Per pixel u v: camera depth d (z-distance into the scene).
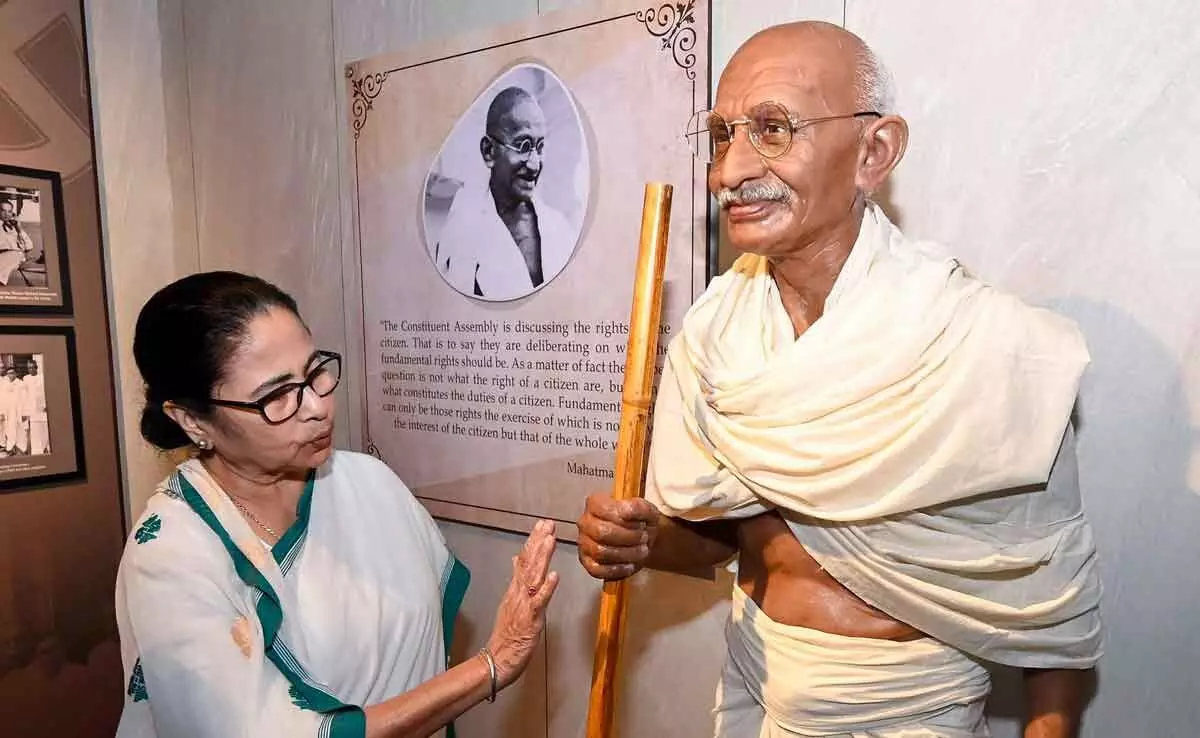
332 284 1.78
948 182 1.01
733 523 1.00
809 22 0.77
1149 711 0.95
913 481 0.70
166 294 0.91
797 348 0.76
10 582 1.76
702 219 1.19
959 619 0.74
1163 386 0.91
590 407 1.37
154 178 2.06
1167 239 0.89
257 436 0.90
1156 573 0.93
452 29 1.50
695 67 1.17
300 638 0.93
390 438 1.71
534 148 1.38
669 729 1.33
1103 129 0.91
